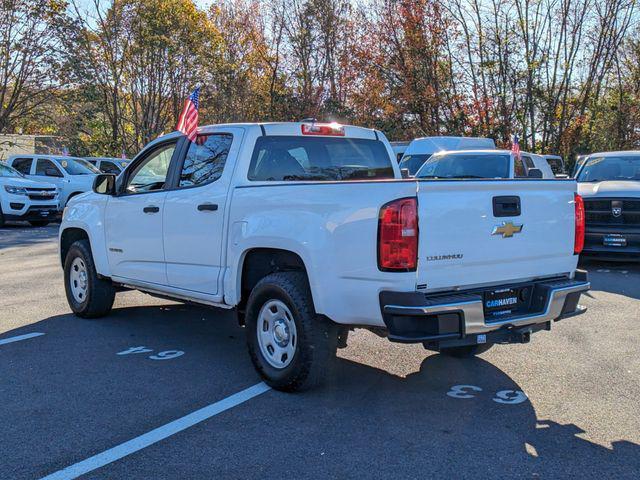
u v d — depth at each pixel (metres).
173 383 5.02
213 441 3.95
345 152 6.00
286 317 4.77
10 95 31.81
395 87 30.72
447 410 4.48
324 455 3.76
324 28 36.53
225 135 5.59
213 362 5.59
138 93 34.75
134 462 3.66
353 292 4.29
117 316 7.32
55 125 35.16
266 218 4.84
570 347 6.09
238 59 37.00
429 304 4.04
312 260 4.46
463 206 4.28
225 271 5.30
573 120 28.92
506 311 4.64
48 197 19.00
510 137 28.00
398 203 4.07
